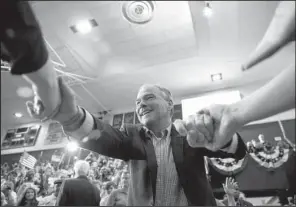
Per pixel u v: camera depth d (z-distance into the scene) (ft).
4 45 0.95
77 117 1.97
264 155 12.85
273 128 14.82
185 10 9.63
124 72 6.28
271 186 8.04
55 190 6.08
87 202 4.45
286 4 1.10
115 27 8.67
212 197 2.71
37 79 1.23
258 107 1.20
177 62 7.39
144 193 2.69
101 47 6.73
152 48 8.60
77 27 6.46
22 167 9.75
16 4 0.90
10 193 7.32
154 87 3.26
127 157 2.93
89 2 7.29
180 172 2.67
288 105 1.06
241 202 3.70
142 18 7.70
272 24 1.13
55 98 1.52
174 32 9.28
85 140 2.27
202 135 1.60
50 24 6.35
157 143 3.04
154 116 2.97
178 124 1.72
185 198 2.67
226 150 2.28
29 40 0.95
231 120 1.39
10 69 1.02
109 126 2.76
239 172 8.75
